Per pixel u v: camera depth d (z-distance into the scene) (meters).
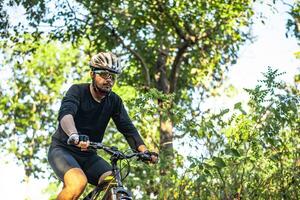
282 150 9.52
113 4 21.42
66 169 6.58
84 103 6.88
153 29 22.62
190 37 22.53
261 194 9.29
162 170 10.56
